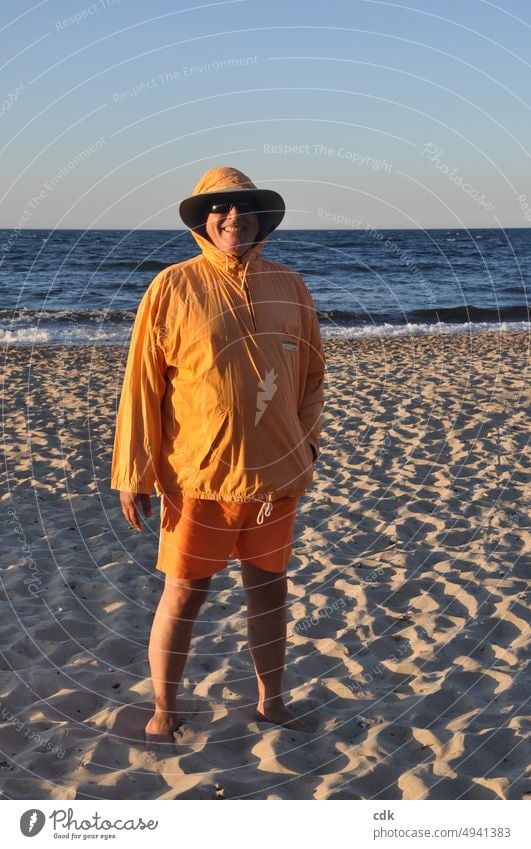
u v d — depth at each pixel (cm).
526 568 426
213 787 249
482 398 863
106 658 334
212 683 311
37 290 2330
